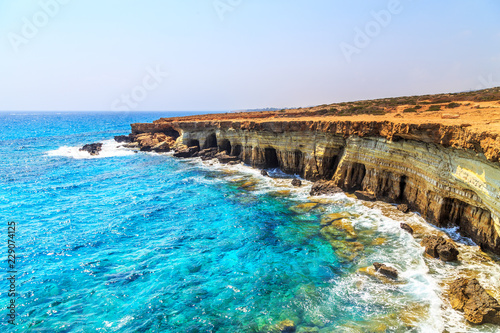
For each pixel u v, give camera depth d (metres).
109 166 56.62
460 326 14.04
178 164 57.22
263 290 18.05
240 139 54.28
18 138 106.12
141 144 74.75
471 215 21.52
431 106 44.72
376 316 15.14
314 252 22.20
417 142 26.09
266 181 42.50
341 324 14.81
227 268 20.72
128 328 15.38
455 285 16.17
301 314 15.81
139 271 20.59
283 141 44.88
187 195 37.66
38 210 32.75
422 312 15.15
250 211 31.20
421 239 22.55
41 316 16.23
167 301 17.41
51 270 20.80
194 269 20.72
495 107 35.41
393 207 29.20
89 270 20.78
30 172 51.72
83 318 16.12
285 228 26.69
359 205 30.53
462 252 20.31
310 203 32.50
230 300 17.31
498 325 13.70
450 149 21.94
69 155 68.81
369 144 31.92
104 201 35.84
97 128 157.50
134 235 26.44
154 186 42.25
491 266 18.53
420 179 26.39
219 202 34.56
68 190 40.72
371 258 20.64
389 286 17.52
